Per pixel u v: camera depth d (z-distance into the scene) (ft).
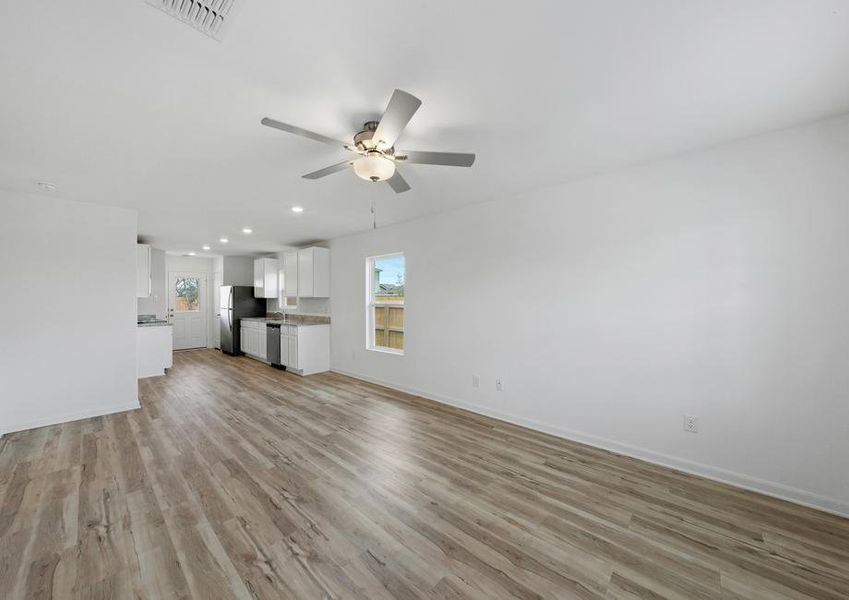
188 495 7.20
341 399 14.14
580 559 5.57
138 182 9.64
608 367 9.44
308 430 10.83
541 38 4.49
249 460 8.79
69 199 11.25
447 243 13.34
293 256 20.52
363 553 5.64
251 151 7.66
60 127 6.59
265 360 21.97
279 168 8.64
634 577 5.22
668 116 6.48
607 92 5.71
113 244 12.16
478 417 12.09
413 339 14.76
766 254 7.30
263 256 25.13
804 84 5.51
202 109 6.03
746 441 7.57
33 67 4.87
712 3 3.97
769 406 7.31
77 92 5.49
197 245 20.49
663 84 5.50
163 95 5.61
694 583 5.12
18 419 10.56
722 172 7.73
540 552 5.70
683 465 8.30
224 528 6.19
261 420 11.67
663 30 4.37
